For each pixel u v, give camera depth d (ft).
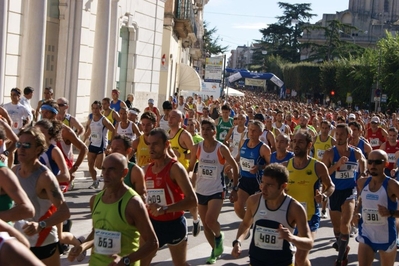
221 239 29.55
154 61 95.04
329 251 34.30
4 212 16.57
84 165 56.29
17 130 42.06
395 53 185.88
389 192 24.57
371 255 24.71
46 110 30.68
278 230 18.10
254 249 19.20
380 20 399.65
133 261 16.57
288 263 18.93
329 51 294.66
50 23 64.54
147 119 30.40
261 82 255.29
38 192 18.93
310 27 305.94
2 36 51.29
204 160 29.84
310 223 25.61
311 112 110.42
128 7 81.56
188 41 171.32
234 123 51.31
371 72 205.77
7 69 55.11
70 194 43.98
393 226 24.79
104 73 73.36
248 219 19.89
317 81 275.39
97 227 17.15
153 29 93.15
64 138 30.89
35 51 57.52
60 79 66.49
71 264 27.37
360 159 32.19
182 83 157.69
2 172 16.72
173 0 123.44
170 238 22.36
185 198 21.35
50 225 18.51
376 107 181.16
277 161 29.84
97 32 72.54
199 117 92.27
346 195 31.73
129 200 16.87
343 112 106.73
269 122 53.01
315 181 25.43
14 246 9.54
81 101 69.51
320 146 42.45
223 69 167.12
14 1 55.01
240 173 34.71
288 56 347.56
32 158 18.74
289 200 18.83
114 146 22.31
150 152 21.67
